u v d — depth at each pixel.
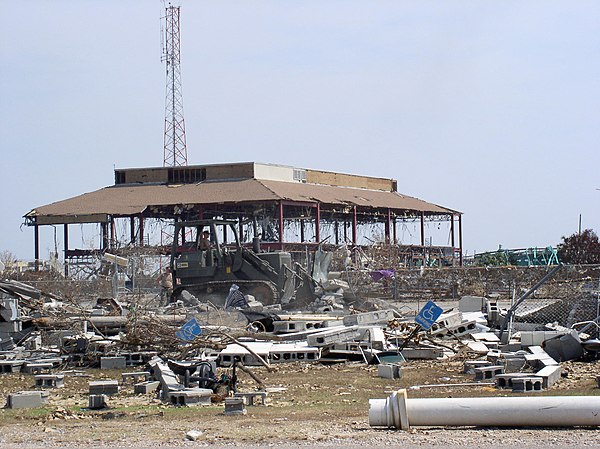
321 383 29.39
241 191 118.69
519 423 19.05
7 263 90.94
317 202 120.75
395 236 150.12
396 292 66.94
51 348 39.69
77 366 36.38
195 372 27.84
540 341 35.88
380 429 19.27
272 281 56.72
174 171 129.88
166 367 29.58
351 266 84.50
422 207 143.12
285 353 35.62
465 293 67.44
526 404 19.03
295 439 18.17
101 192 128.00
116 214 117.88
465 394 25.44
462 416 19.11
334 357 35.94
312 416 21.77
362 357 35.41
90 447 17.97
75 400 26.72
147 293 64.94
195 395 24.89
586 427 18.89
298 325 42.84
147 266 76.44
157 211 122.69
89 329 41.84
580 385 26.81
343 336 36.78
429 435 18.27
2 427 21.19
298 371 32.84
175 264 58.47
